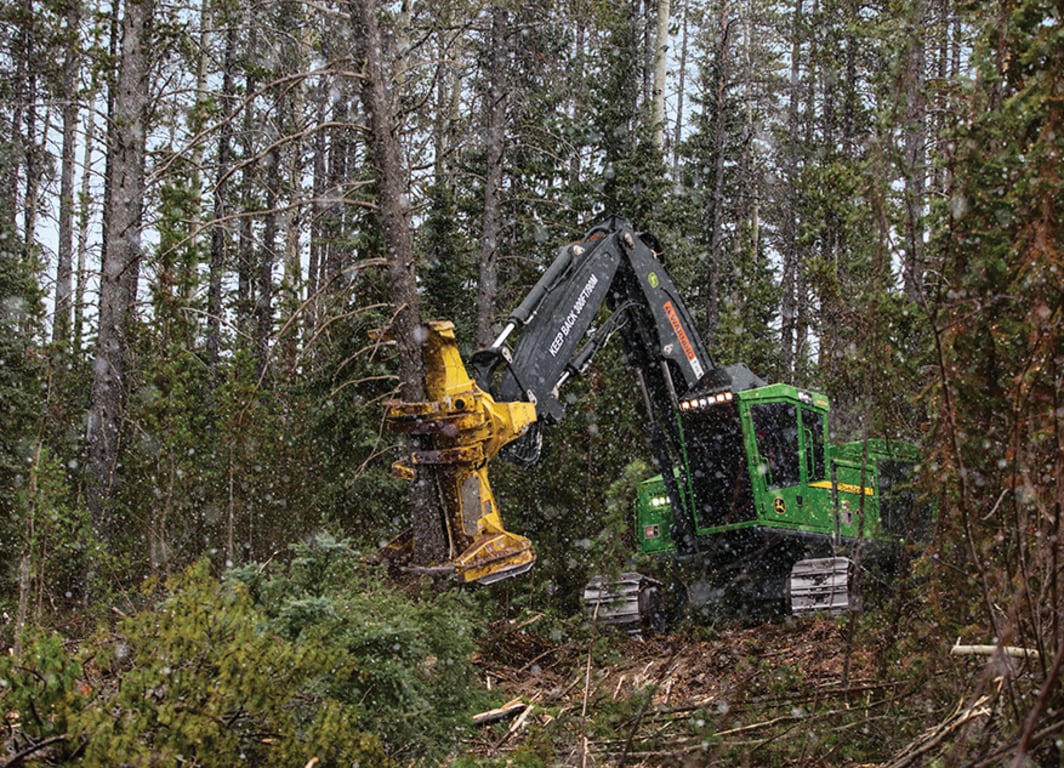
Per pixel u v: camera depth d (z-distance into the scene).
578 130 24.19
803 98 33.25
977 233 5.49
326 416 16.38
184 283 14.73
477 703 8.29
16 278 17.31
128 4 17.00
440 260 19.66
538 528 14.98
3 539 12.75
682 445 13.13
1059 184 5.06
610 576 7.80
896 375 7.05
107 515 15.09
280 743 5.82
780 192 32.00
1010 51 5.61
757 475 12.68
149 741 5.50
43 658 5.36
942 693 6.29
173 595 6.23
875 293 6.66
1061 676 4.42
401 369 11.68
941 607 6.29
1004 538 5.29
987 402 5.45
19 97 25.28
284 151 25.62
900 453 7.33
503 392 10.75
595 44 29.66
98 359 15.97
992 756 4.43
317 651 6.04
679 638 12.01
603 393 15.55
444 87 30.58
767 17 34.50
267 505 15.55
